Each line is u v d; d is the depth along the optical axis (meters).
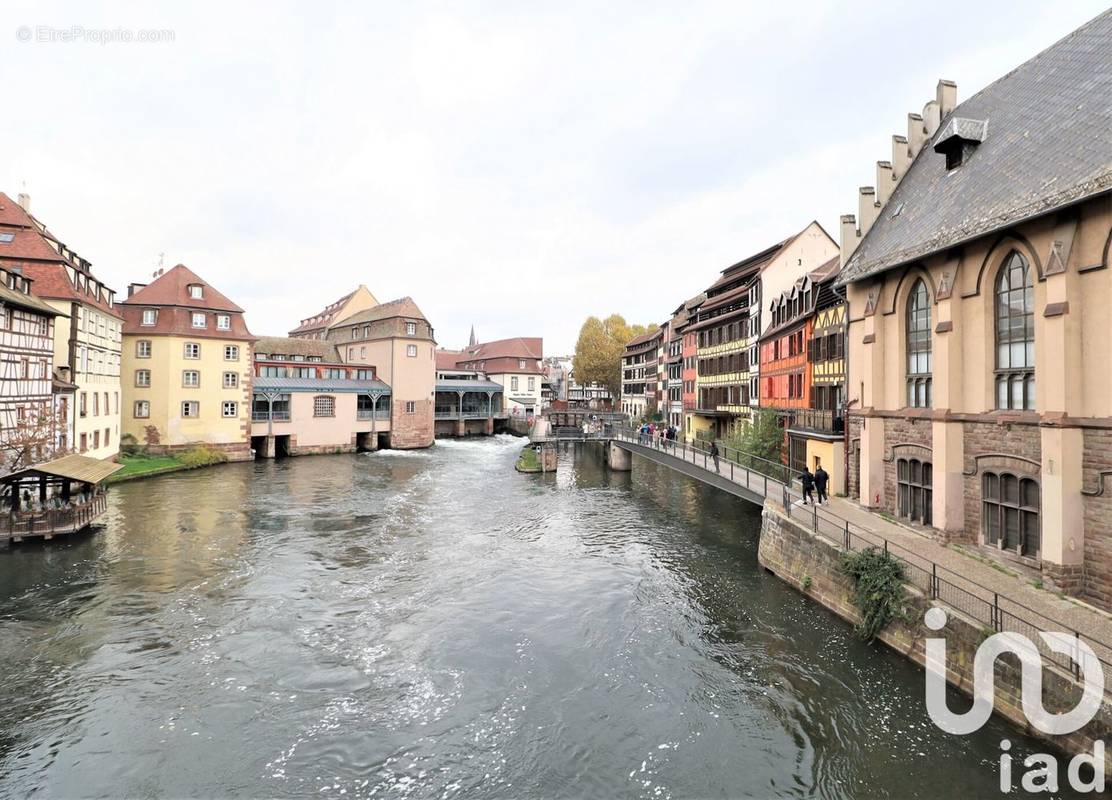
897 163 19.19
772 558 17.11
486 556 19.23
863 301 18.23
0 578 16.31
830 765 8.70
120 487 30.25
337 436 48.41
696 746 9.20
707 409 41.59
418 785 8.37
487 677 11.27
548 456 39.09
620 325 86.44
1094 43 13.94
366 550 19.73
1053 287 11.13
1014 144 14.05
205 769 8.66
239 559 18.42
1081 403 10.92
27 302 22.55
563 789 8.28
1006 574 12.11
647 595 15.54
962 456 13.83
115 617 13.87
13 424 22.16
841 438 19.75
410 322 53.66
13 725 9.67
